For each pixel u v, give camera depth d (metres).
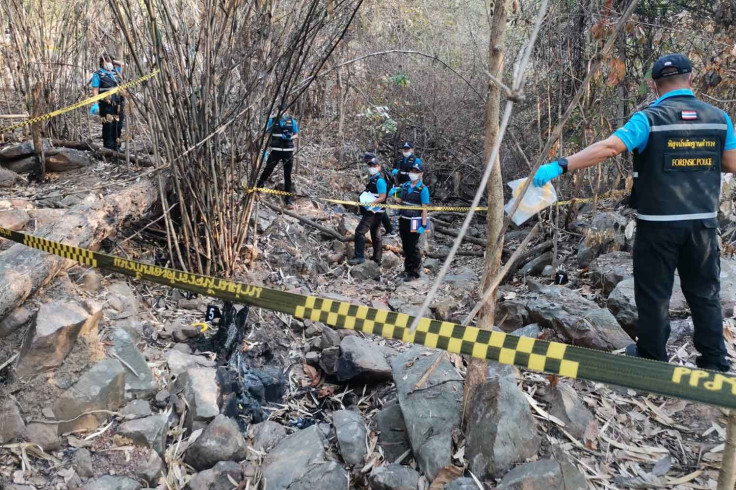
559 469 2.76
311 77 4.96
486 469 2.92
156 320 4.50
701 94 5.71
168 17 4.56
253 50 4.84
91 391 3.21
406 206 6.86
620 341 3.95
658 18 6.47
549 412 3.25
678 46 6.38
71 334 3.29
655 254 3.02
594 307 4.40
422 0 12.64
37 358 3.18
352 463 3.31
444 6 12.90
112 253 5.05
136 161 6.92
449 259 1.49
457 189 11.29
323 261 7.15
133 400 3.42
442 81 11.99
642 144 2.94
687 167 2.91
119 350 3.60
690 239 2.96
